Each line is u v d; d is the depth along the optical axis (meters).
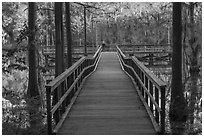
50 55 29.41
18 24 19.88
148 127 6.81
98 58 24.12
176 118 9.81
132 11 43.03
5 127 7.82
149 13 38.59
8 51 11.49
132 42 48.22
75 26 26.36
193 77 13.15
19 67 13.48
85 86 11.99
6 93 11.36
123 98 9.70
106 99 9.59
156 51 30.50
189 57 14.38
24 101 11.44
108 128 6.75
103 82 12.95
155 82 6.77
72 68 9.15
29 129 7.68
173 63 10.45
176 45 10.41
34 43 12.34
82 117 7.64
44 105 11.06
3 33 16.31
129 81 13.14
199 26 14.57
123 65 18.89
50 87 6.24
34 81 13.00
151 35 42.22
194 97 11.22
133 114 7.85
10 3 17.78
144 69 8.65
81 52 32.91
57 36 12.12
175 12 10.41
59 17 12.16
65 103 8.20
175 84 10.32
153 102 7.10
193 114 9.92
